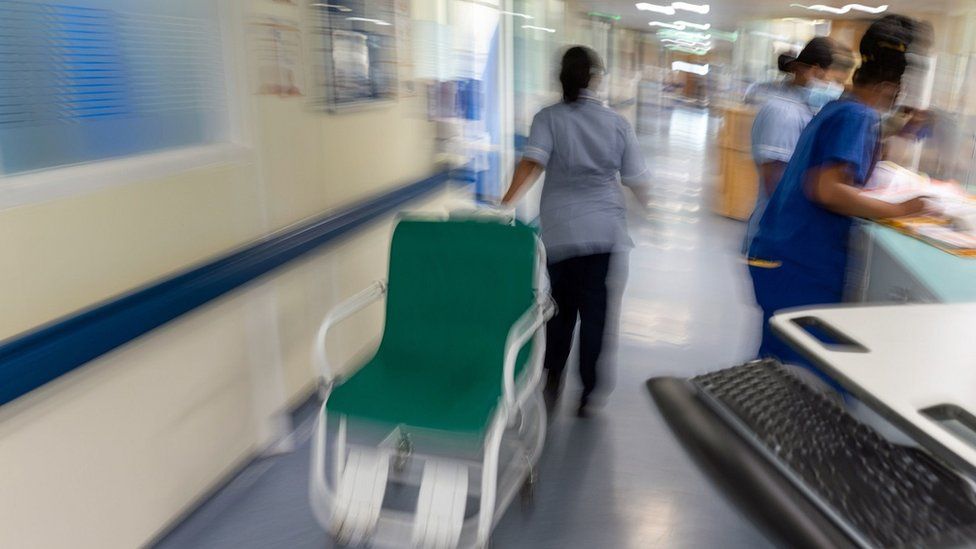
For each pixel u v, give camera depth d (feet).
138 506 6.28
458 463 6.61
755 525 2.49
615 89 32.50
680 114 56.44
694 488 7.55
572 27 23.84
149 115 6.29
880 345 3.30
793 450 2.74
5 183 4.86
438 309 7.52
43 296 5.15
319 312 9.25
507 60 16.90
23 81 5.05
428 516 6.21
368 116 10.28
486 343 7.28
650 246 17.51
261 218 7.86
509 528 6.91
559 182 8.27
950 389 2.86
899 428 2.66
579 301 8.63
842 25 26.16
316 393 9.30
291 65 8.24
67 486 5.49
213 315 7.13
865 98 6.00
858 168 5.85
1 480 4.94
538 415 8.21
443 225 7.60
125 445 6.06
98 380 5.70
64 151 5.44
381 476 6.63
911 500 2.47
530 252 7.36
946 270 5.69
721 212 21.09
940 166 10.61
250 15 7.45
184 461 6.86
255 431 8.04
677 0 23.95
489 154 16.22
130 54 6.02
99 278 5.65
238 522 7.00
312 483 6.66
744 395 3.14
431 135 12.80
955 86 11.35
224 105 7.29
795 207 6.43
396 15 10.88
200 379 6.99
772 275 6.69
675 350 11.25
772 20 31.58
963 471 2.39
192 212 6.70
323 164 9.12
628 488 7.55
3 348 4.73
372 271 10.73
